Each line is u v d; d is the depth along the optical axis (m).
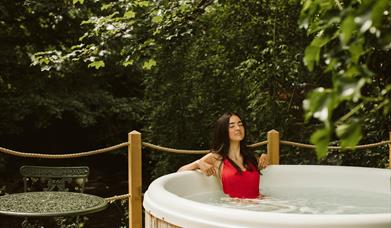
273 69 6.15
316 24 1.13
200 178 3.63
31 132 9.62
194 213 2.40
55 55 5.35
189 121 7.03
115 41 5.49
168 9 5.08
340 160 5.96
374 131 5.77
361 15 0.80
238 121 3.62
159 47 5.32
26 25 8.86
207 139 7.00
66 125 9.83
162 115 7.13
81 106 8.54
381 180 3.78
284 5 6.15
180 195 3.38
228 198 3.51
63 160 10.01
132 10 5.33
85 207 2.89
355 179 3.92
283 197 3.62
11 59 8.16
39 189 7.80
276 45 6.19
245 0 6.27
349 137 0.84
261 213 2.21
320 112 0.83
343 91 0.80
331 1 1.07
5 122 8.34
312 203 3.39
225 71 6.64
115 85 9.94
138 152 4.04
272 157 4.45
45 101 8.17
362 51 0.91
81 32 8.64
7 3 8.39
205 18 6.38
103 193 8.78
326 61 1.00
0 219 7.27
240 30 6.41
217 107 6.86
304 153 6.19
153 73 7.07
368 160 6.00
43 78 8.40
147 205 2.86
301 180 4.07
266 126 6.28
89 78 9.02
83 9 8.17
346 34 0.80
